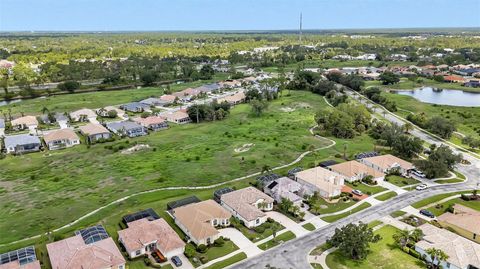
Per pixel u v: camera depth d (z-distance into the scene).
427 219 69.25
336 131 124.44
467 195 78.69
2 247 60.59
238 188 82.31
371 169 88.75
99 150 110.94
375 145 114.31
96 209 73.69
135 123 134.50
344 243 56.75
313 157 102.62
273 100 181.25
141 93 199.50
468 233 63.41
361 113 133.50
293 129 132.00
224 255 58.41
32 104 171.50
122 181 87.50
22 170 96.00
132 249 57.22
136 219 66.69
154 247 59.78
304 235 64.12
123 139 123.38
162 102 175.12
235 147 111.69
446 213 69.56
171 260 57.06
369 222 68.31
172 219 69.44
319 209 73.56
